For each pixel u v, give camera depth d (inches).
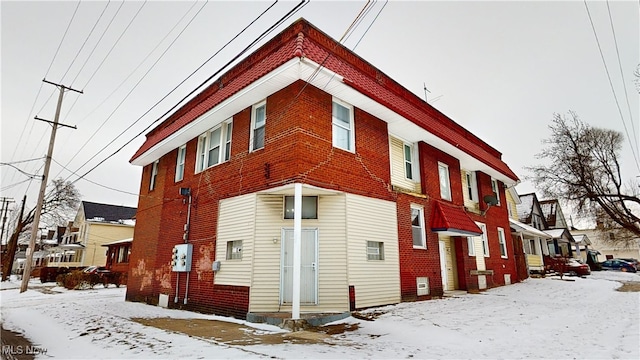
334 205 404.8
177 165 581.9
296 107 378.0
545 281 821.2
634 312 363.3
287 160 370.3
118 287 1046.4
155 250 573.0
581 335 262.7
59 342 292.5
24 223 1653.5
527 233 993.5
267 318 336.5
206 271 446.3
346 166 416.5
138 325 351.9
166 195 583.8
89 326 359.3
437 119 617.6
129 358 226.4
